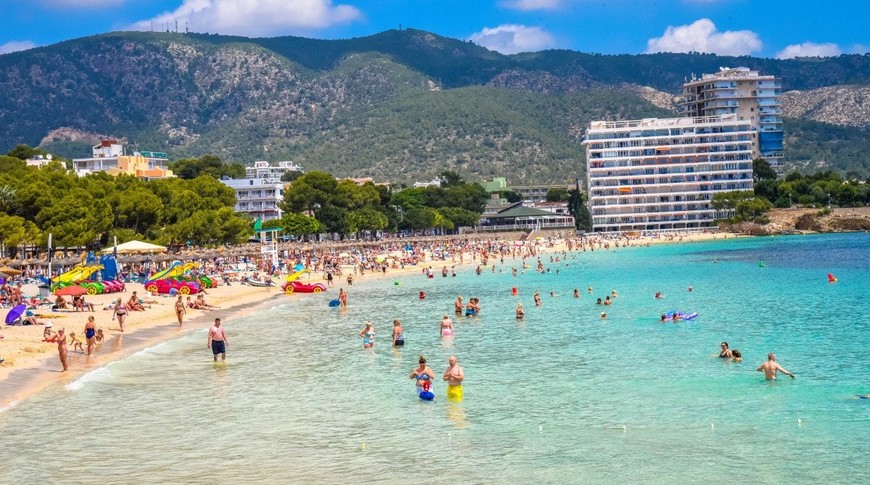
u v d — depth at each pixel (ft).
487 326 249.96
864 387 151.12
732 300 301.43
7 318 229.04
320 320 274.16
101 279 355.15
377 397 152.46
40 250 425.69
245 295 372.38
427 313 290.56
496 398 150.20
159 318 272.72
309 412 142.20
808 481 105.81
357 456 117.80
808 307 270.87
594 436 125.59
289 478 109.19
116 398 153.58
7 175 452.35
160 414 141.69
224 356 192.75
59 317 250.16
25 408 146.10
